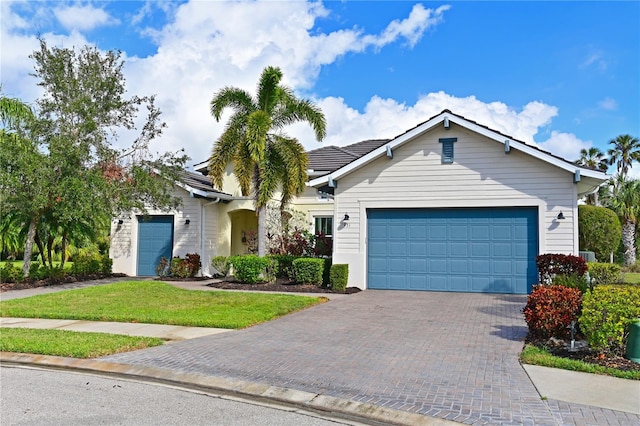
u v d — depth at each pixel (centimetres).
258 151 1616
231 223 2352
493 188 1479
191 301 1298
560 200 1421
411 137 1527
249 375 661
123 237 2130
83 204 1631
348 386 611
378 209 1598
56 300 1332
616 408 534
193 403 576
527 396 571
